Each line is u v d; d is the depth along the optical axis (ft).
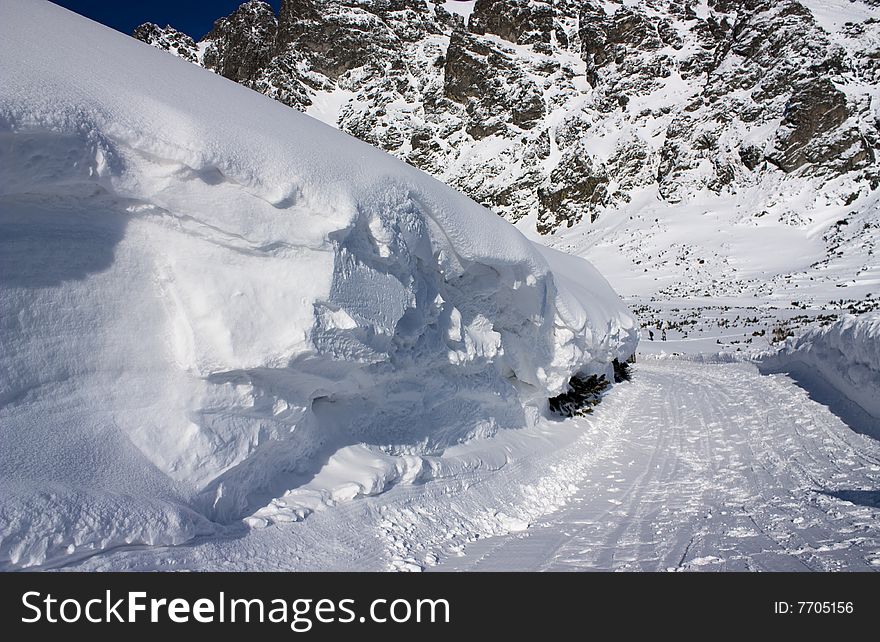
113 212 11.49
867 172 236.84
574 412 35.96
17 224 10.36
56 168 10.27
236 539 11.50
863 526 14.84
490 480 20.54
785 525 15.61
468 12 503.61
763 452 26.27
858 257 183.73
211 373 11.84
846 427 29.14
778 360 56.59
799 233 224.53
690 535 15.37
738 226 240.73
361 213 14.60
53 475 9.38
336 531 13.37
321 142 15.90
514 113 380.78
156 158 11.44
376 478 15.20
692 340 104.78
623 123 334.03
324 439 15.53
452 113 404.57
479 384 23.43
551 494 21.75
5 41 10.84
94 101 10.91
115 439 10.61
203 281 12.03
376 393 17.61
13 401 9.62
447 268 19.86
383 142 399.85
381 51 456.86
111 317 11.22
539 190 329.72
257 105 16.12
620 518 17.80
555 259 50.24
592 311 38.45
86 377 10.67
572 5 444.55
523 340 27.12
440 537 15.34
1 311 9.81
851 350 35.01
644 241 247.50
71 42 12.67
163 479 10.89
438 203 18.95
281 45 472.85
